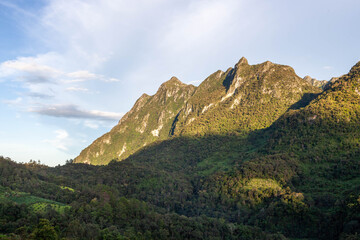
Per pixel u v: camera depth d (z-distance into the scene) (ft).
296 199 492.13
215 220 497.87
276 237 435.12
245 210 554.87
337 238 412.77
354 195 445.37
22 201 513.04
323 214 451.12
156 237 432.25
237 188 611.47
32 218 420.77
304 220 461.78
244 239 451.12
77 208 473.26
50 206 488.44
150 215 478.18
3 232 383.04
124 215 468.34
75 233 392.88
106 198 545.03
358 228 385.70
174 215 503.20
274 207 499.10
